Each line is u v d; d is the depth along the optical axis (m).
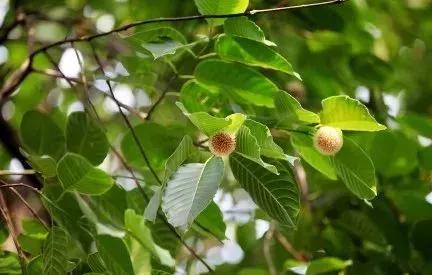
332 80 2.50
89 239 1.98
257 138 1.79
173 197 1.77
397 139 2.35
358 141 2.35
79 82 2.15
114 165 2.42
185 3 2.39
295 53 2.45
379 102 2.51
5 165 2.54
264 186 1.85
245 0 1.92
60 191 1.95
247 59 1.95
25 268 1.93
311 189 2.46
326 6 2.38
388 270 2.26
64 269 1.91
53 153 2.15
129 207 2.05
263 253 2.49
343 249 2.31
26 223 2.05
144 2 2.40
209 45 2.14
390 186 2.36
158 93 2.26
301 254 2.38
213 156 1.79
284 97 1.86
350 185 1.92
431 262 2.23
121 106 2.11
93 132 2.11
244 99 2.01
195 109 2.06
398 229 2.27
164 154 2.12
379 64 2.50
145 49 1.98
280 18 2.39
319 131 1.86
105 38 2.38
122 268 1.93
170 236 2.08
